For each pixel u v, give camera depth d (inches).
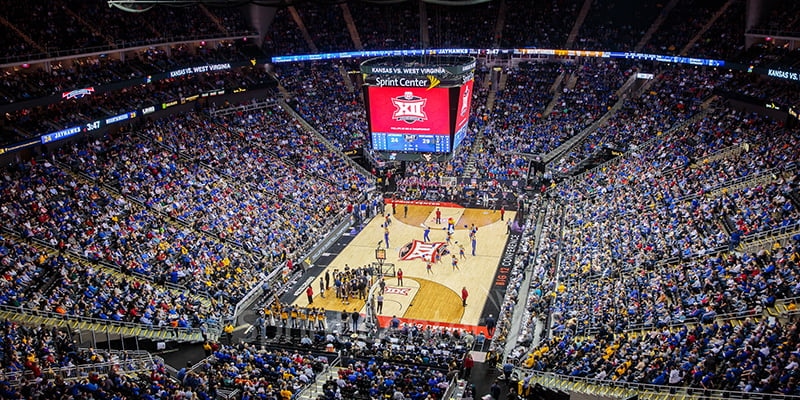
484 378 1224.2
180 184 1873.8
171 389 1021.2
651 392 964.6
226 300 1487.5
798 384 850.1
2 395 896.3
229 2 938.1
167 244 1579.7
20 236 1457.9
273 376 1131.3
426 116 1638.8
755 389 878.4
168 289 1451.8
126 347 1258.6
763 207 1402.6
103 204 1669.5
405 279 1680.6
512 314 1450.5
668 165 1878.7
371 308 1433.3
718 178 1651.1
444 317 1488.7
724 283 1182.3
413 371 1152.2
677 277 1275.8
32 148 1817.2
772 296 1053.2
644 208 1681.8
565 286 1450.5
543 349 1211.9
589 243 1611.7
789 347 927.0
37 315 1214.9
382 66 1614.2
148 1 970.7
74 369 1063.6
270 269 1653.5
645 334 1131.9
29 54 1831.9
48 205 1592.0
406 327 1382.9
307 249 1823.3
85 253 1455.5
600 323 1233.4
